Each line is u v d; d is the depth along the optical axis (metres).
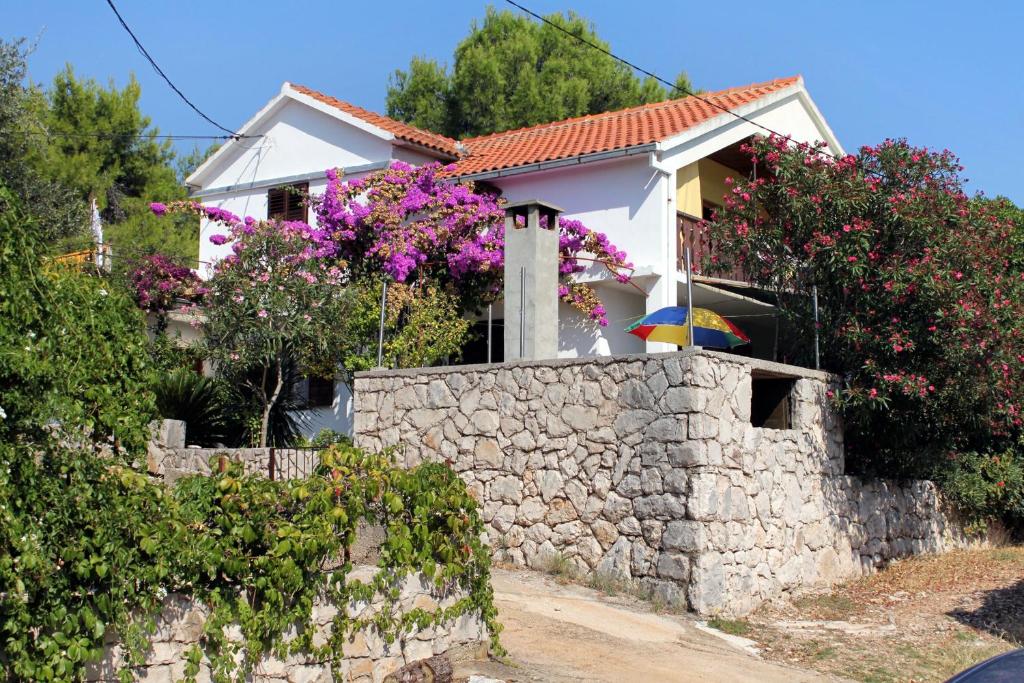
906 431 12.98
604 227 17.06
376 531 7.52
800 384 11.84
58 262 6.10
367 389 12.95
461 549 7.92
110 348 6.09
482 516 11.70
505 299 12.71
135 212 31.00
